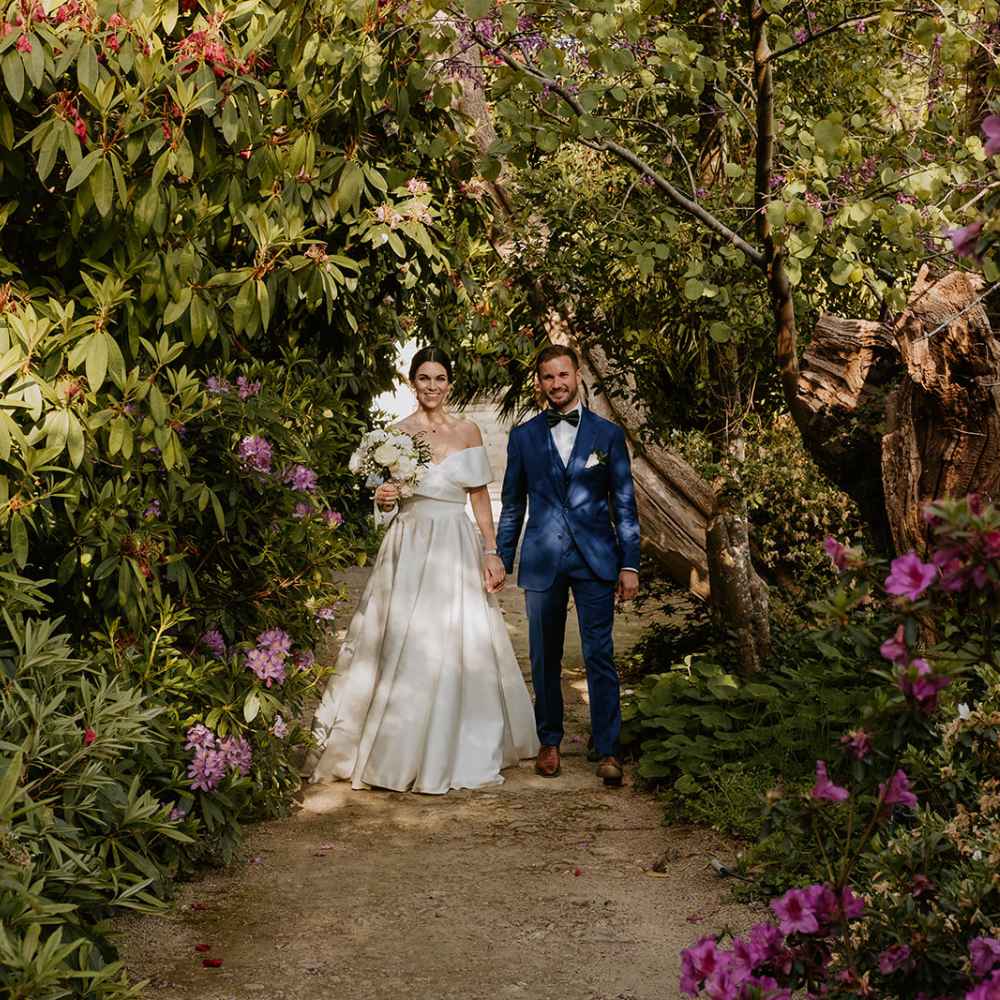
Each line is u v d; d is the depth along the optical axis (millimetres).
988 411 3363
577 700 6234
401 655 4859
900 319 3469
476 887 3678
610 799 4605
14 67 2730
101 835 3154
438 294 5777
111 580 3510
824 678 4801
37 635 2820
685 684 5258
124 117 3031
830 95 5242
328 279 3941
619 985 2988
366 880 3740
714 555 5594
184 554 3674
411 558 5008
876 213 3590
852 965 1915
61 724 2674
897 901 2080
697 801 4254
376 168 4672
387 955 3176
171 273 3389
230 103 3205
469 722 4938
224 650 4141
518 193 5734
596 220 5555
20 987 1976
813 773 4188
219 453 3986
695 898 3557
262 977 3027
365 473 5066
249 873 3799
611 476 4938
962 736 2121
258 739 4176
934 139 4121
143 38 3064
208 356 4328
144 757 3531
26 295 3127
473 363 5895
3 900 2143
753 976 1960
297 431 4602
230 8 3447
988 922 1944
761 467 5793
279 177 3920
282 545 4211
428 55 3725
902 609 1737
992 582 1613
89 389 3186
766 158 4062
